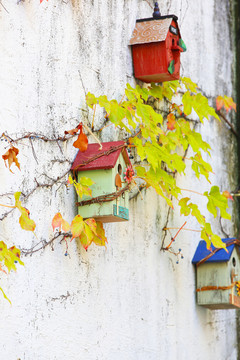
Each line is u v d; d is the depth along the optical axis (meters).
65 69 5.30
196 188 7.12
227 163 7.91
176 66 6.23
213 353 7.16
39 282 4.81
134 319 5.83
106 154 5.13
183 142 6.20
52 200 5.01
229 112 8.07
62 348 4.96
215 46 7.87
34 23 5.02
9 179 4.66
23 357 4.61
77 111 5.38
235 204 8.07
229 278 6.69
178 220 6.68
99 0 5.80
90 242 4.90
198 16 7.51
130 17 6.19
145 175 5.66
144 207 6.14
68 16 5.39
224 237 7.67
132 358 5.74
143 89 5.99
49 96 5.10
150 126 5.68
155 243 6.26
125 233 5.83
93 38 5.68
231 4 8.37
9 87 4.74
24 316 4.66
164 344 6.23
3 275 4.53
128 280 5.80
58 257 5.02
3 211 4.59
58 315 4.96
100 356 5.35
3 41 4.73
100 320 5.39
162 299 6.27
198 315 6.88
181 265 6.64
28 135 4.85
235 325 7.82
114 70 5.90
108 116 5.71
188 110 6.22
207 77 7.62
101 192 5.08
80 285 5.21
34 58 4.99
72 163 5.23
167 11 6.86
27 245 4.75
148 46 6.09
